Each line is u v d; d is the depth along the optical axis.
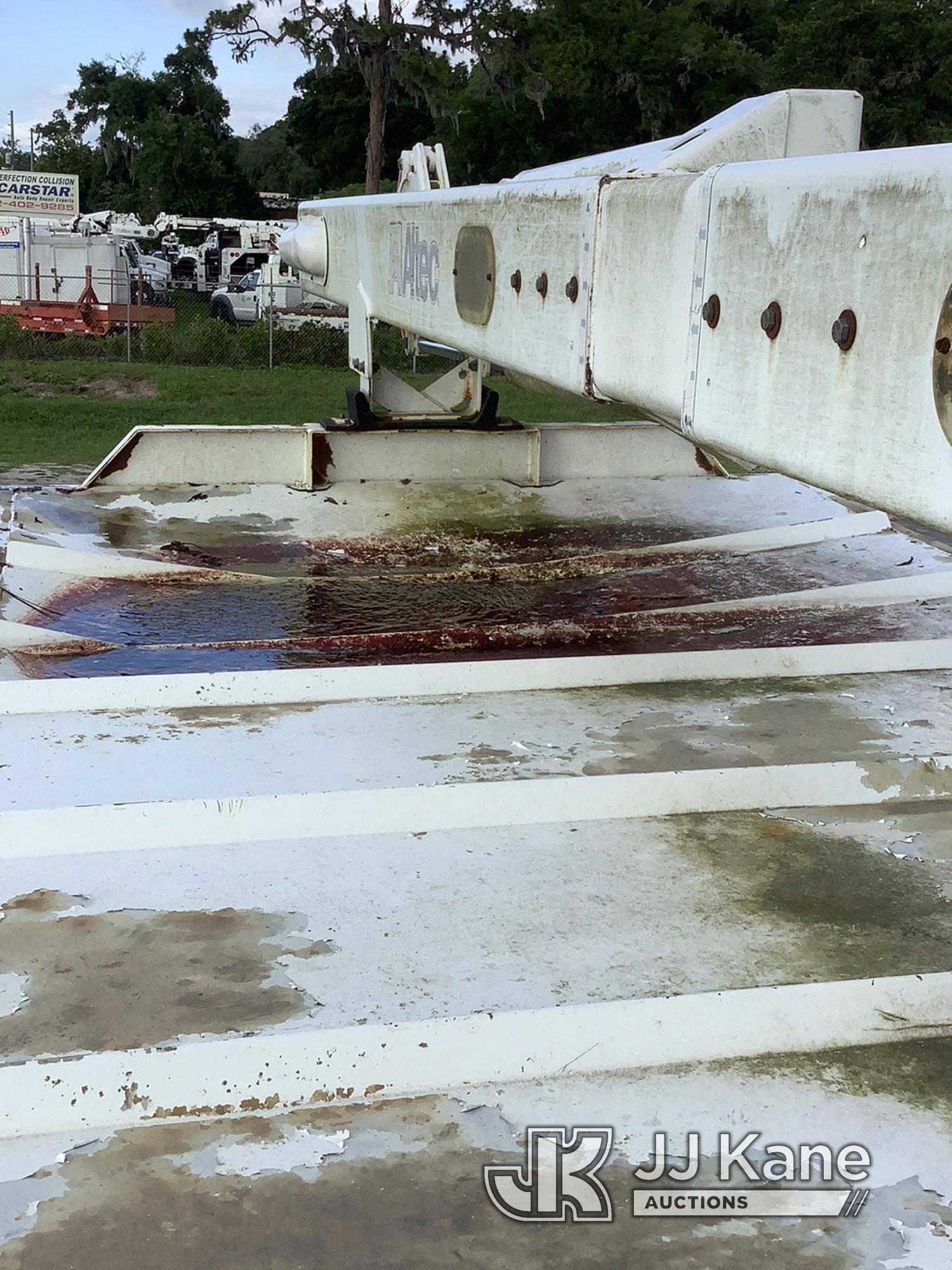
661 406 1.94
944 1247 1.29
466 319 2.93
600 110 31.17
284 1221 1.32
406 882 1.96
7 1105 1.46
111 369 16.75
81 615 3.80
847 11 27.58
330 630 3.82
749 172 1.67
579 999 1.63
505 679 2.94
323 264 5.04
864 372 1.41
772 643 3.78
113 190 59.78
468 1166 1.41
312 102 44.84
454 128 31.25
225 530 4.91
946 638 3.84
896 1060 1.61
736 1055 1.61
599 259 2.13
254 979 1.67
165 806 2.12
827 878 2.02
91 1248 1.28
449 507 5.42
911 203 1.31
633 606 4.26
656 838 2.16
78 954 1.73
